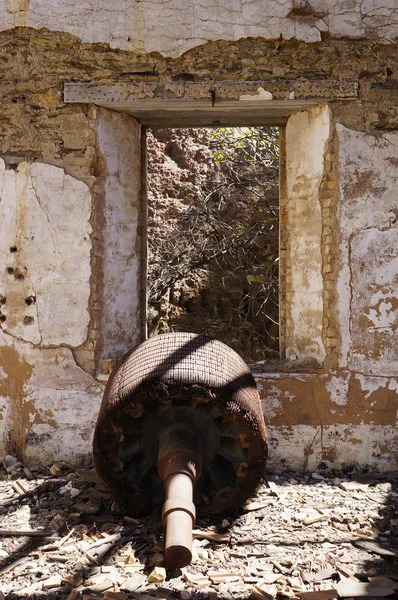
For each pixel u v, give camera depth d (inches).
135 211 224.7
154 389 153.3
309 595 133.1
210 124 233.1
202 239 388.8
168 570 138.9
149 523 167.9
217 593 134.5
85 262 208.2
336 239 207.9
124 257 219.6
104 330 210.4
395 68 208.2
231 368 163.5
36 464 209.6
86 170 208.2
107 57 206.5
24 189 210.1
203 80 206.2
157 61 206.2
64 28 206.5
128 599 132.0
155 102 206.2
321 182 210.4
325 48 207.0
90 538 160.6
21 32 208.2
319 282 211.2
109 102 206.2
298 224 220.2
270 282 363.3
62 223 208.8
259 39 205.9
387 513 175.5
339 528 166.2
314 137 213.0
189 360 159.5
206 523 168.2
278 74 206.4
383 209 207.6
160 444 160.1
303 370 210.5
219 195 396.8
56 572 143.8
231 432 163.2
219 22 205.5
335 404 207.9
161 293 374.3
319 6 206.5
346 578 141.7
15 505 181.8
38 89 208.4
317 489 193.6
